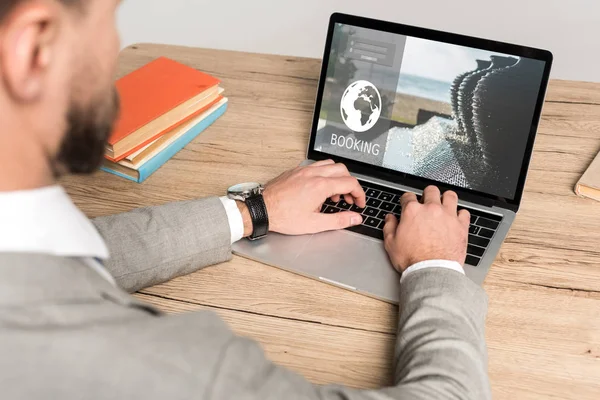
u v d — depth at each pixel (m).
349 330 1.00
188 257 1.09
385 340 0.99
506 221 1.20
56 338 0.56
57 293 0.58
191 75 1.46
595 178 1.25
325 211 1.23
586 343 0.98
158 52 1.71
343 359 0.96
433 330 0.90
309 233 1.17
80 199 1.26
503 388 0.92
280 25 3.34
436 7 3.16
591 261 1.12
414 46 1.29
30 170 0.60
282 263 1.11
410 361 0.87
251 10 3.33
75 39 0.57
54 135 0.60
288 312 1.03
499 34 3.15
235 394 0.61
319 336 0.99
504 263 1.11
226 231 1.12
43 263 0.58
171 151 1.37
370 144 1.33
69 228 0.63
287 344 0.98
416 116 1.29
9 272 0.56
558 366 0.94
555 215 1.21
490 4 3.12
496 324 1.01
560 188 1.27
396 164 1.31
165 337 0.61
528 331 0.99
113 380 0.57
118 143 1.26
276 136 1.44
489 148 1.24
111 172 1.33
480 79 1.24
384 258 1.12
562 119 1.45
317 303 1.05
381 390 0.79
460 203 1.25
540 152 1.36
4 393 0.55
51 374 0.56
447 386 0.82
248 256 1.13
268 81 1.61
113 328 0.59
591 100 1.50
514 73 1.22
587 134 1.40
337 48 1.34
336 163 1.26
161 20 3.41
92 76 0.60
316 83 1.60
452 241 1.06
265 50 3.39
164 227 1.09
